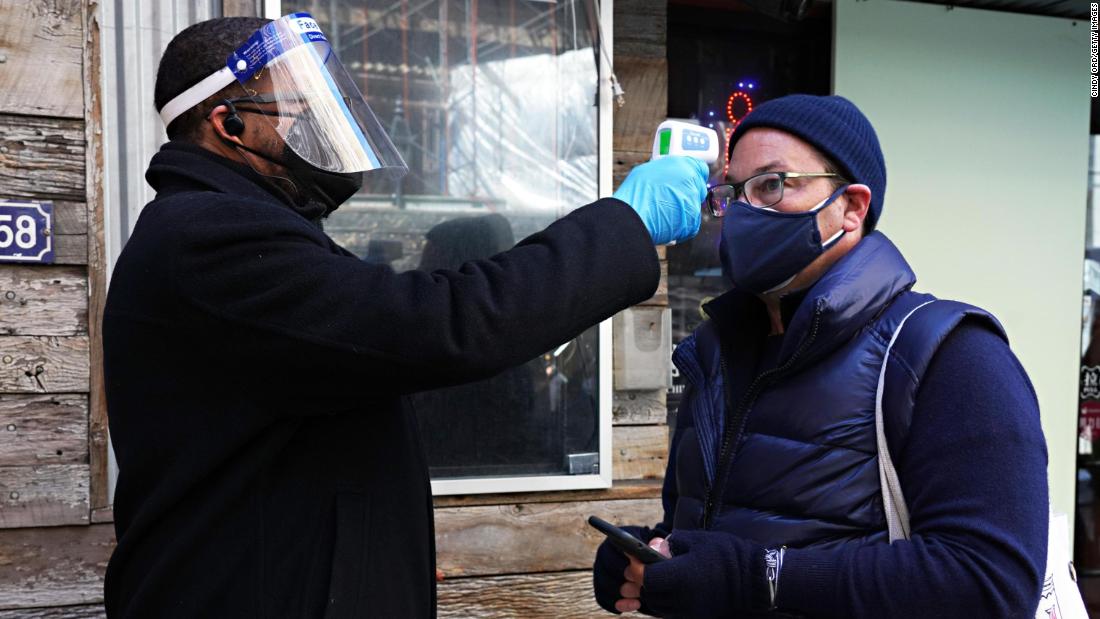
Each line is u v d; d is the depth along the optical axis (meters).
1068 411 3.21
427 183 2.41
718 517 1.27
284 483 1.11
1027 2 3.00
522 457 2.46
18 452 2.06
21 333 2.05
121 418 1.13
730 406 1.33
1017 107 3.10
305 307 1.01
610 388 2.49
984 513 1.04
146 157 2.13
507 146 2.47
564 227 1.12
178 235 1.04
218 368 1.06
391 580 1.16
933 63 3.01
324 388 1.06
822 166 1.26
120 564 1.17
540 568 2.45
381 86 2.37
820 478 1.16
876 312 1.19
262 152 1.19
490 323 1.02
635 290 1.14
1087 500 3.29
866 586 1.06
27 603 2.09
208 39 1.18
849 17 2.92
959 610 1.02
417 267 2.41
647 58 2.63
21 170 2.05
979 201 3.08
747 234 1.28
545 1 2.47
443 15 2.40
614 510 2.51
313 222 1.25
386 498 1.17
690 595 1.13
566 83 2.50
